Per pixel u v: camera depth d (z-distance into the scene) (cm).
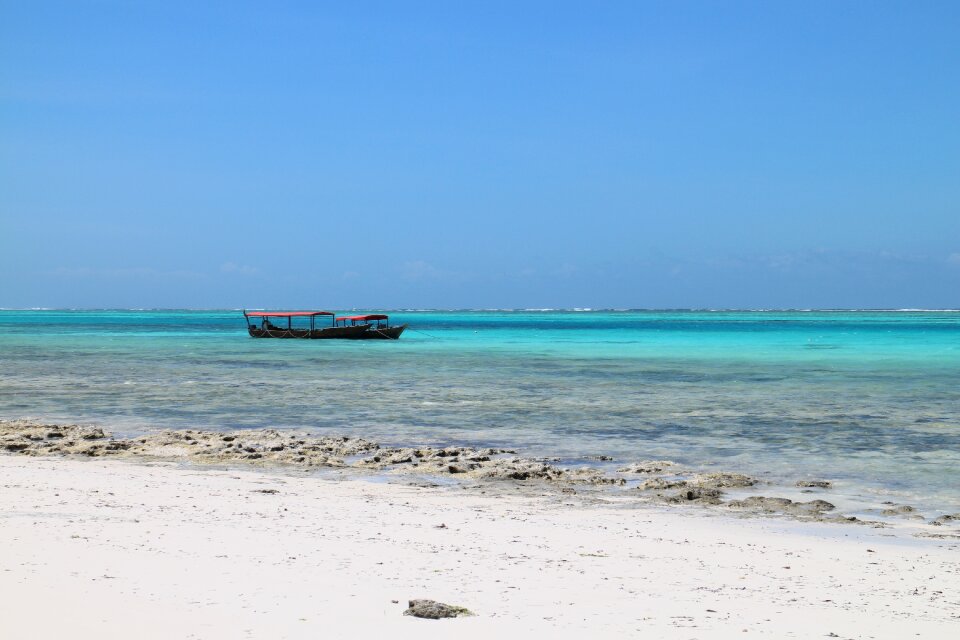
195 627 764
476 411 3147
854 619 866
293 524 1306
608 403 3391
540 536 1273
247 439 2409
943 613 901
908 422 2841
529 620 825
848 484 1859
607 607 882
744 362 5900
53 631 740
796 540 1298
